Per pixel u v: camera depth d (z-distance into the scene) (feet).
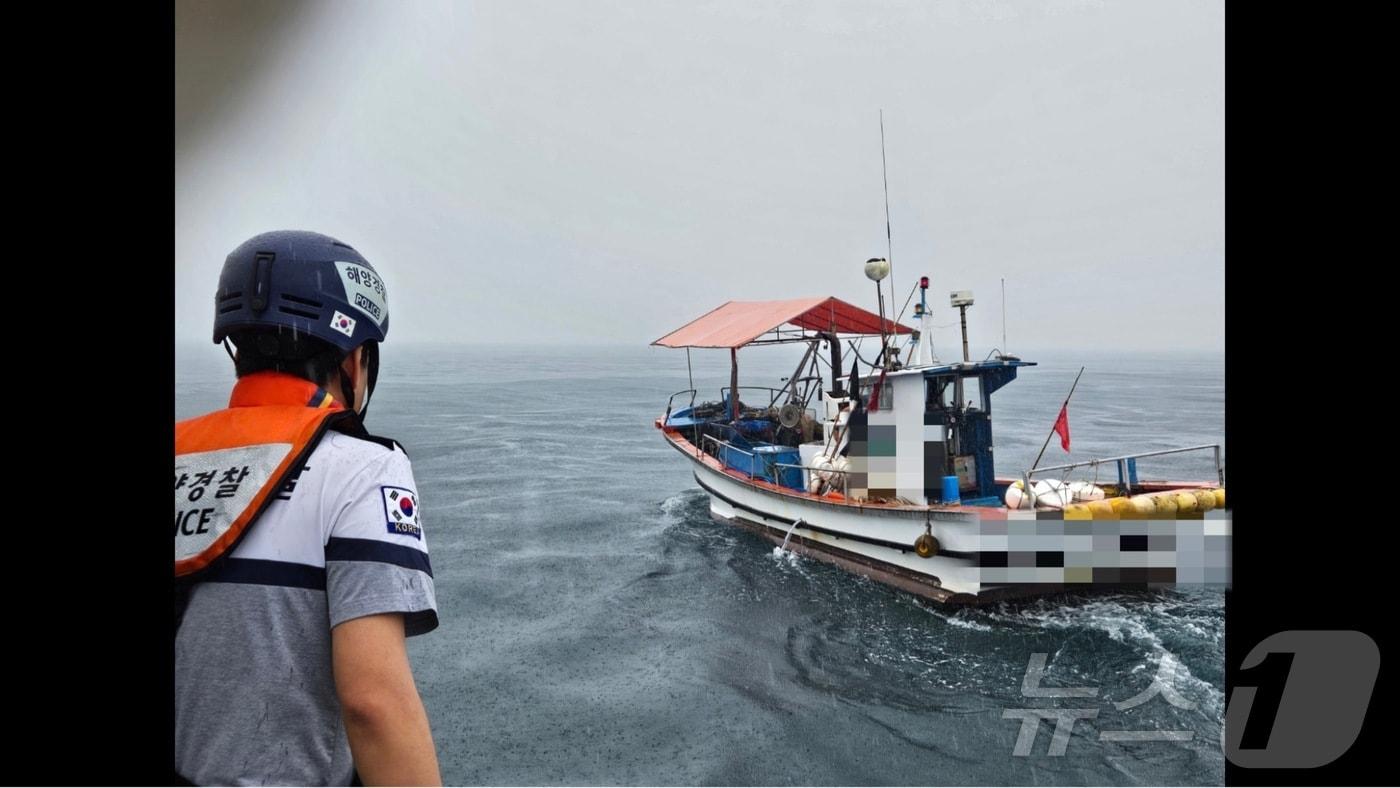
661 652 23.15
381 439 3.69
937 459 27.37
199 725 3.12
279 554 3.23
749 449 40.52
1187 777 15.55
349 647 3.14
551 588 29.78
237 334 3.71
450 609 27.45
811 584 29.40
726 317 42.34
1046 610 25.18
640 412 115.85
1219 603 25.25
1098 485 27.30
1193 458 62.03
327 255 3.84
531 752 17.44
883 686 20.59
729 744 17.62
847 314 37.04
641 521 41.86
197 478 3.33
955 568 25.43
